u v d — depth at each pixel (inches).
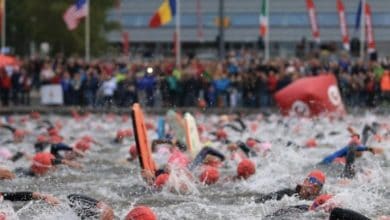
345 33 2918.3
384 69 2359.7
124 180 896.9
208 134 1444.4
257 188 830.5
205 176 852.0
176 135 1147.9
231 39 4672.7
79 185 863.7
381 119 1947.6
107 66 2351.1
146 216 561.9
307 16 4571.9
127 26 4724.4
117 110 2236.7
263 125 1755.7
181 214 687.1
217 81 2289.6
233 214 684.7
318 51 3129.9
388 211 690.2
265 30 2888.8
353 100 2260.1
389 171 906.1
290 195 741.9
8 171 894.4
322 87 1876.2
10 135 1525.6
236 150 1079.6
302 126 1705.2
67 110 2226.9
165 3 2497.5
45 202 669.9
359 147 944.9
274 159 1029.8
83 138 1350.9
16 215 642.8
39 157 928.3
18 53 4018.2
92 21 3801.7
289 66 2359.7
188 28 4677.7
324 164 973.8
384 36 4483.3
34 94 2682.1
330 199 679.7
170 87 2277.3
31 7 3656.5
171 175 816.3
